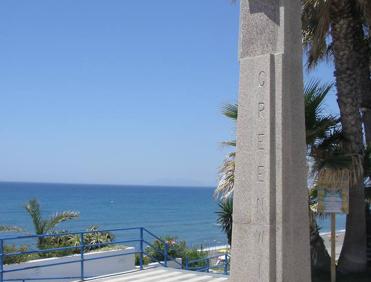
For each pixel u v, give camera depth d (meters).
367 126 14.77
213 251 24.70
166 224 72.25
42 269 13.68
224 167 12.50
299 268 6.90
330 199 10.79
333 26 12.84
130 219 81.56
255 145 6.94
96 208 110.50
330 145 11.90
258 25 7.10
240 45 7.24
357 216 12.45
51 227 19.14
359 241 12.45
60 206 112.31
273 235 6.72
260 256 6.77
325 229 42.22
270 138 6.79
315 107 11.45
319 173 11.04
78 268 14.31
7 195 179.88
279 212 6.71
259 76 6.97
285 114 6.82
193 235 55.50
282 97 6.81
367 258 13.15
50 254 15.86
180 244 20.75
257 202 6.86
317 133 11.41
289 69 6.93
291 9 7.01
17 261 14.59
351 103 12.35
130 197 188.25
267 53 6.96
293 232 6.84
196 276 12.08
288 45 6.92
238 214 7.07
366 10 13.20
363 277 11.88
